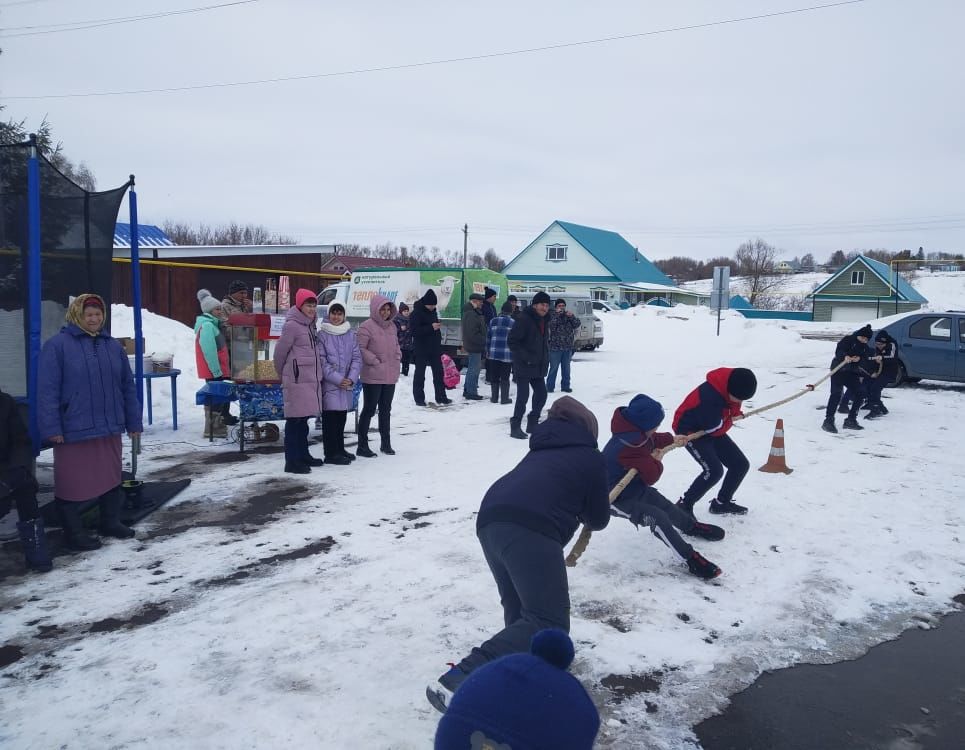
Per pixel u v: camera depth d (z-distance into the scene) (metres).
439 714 3.16
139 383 6.89
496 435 9.25
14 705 3.22
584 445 3.31
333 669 3.54
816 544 5.39
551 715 1.62
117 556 5.01
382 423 8.08
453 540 5.35
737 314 38.81
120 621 4.05
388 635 3.89
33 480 4.69
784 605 4.38
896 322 14.20
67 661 3.61
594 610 4.25
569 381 13.18
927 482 7.11
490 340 11.59
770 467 7.47
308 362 7.04
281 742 2.96
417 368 11.55
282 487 6.70
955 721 3.26
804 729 3.18
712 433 5.64
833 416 9.74
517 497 3.08
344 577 4.66
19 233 5.35
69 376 4.95
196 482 6.81
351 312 17.23
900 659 3.82
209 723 3.09
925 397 12.81
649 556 5.11
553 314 12.95
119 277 18.70
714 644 3.90
